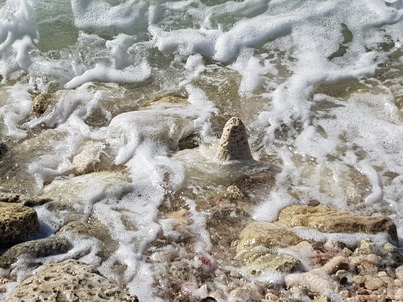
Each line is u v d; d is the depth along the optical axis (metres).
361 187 1.78
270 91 2.24
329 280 1.40
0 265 1.41
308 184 1.78
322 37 2.56
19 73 2.34
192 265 1.46
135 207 1.65
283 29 2.59
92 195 1.66
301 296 1.36
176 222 1.60
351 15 2.67
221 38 2.53
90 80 2.31
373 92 2.24
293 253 1.47
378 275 1.43
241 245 1.51
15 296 1.24
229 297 1.36
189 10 2.70
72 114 2.07
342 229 1.54
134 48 2.49
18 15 2.57
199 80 2.32
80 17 2.63
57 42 2.50
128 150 1.87
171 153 1.89
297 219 1.58
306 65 2.40
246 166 1.80
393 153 1.93
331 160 1.89
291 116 2.09
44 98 2.10
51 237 1.49
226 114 2.10
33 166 1.82
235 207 1.67
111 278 1.42
